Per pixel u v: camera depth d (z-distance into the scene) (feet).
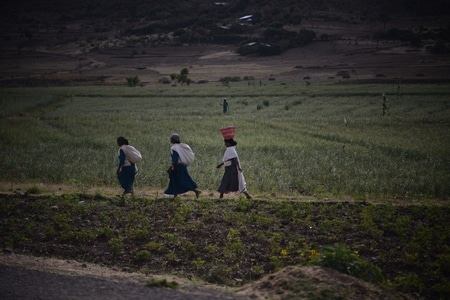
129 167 74.18
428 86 443.32
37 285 40.24
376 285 41.96
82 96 415.44
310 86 477.77
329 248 45.85
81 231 59.11
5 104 305.32
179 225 61.41
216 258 53.72
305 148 131.85
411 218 65.21
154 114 255.50
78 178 90.43
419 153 125.49
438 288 47.65
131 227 61.41
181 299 37.01
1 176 92.27
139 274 48.62
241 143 140.15
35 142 143.74
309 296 37.91
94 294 38.17
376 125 199.31
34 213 66.23
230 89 453.99
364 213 65.51
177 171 72.43
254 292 40.37
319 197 77.46
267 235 59.06
